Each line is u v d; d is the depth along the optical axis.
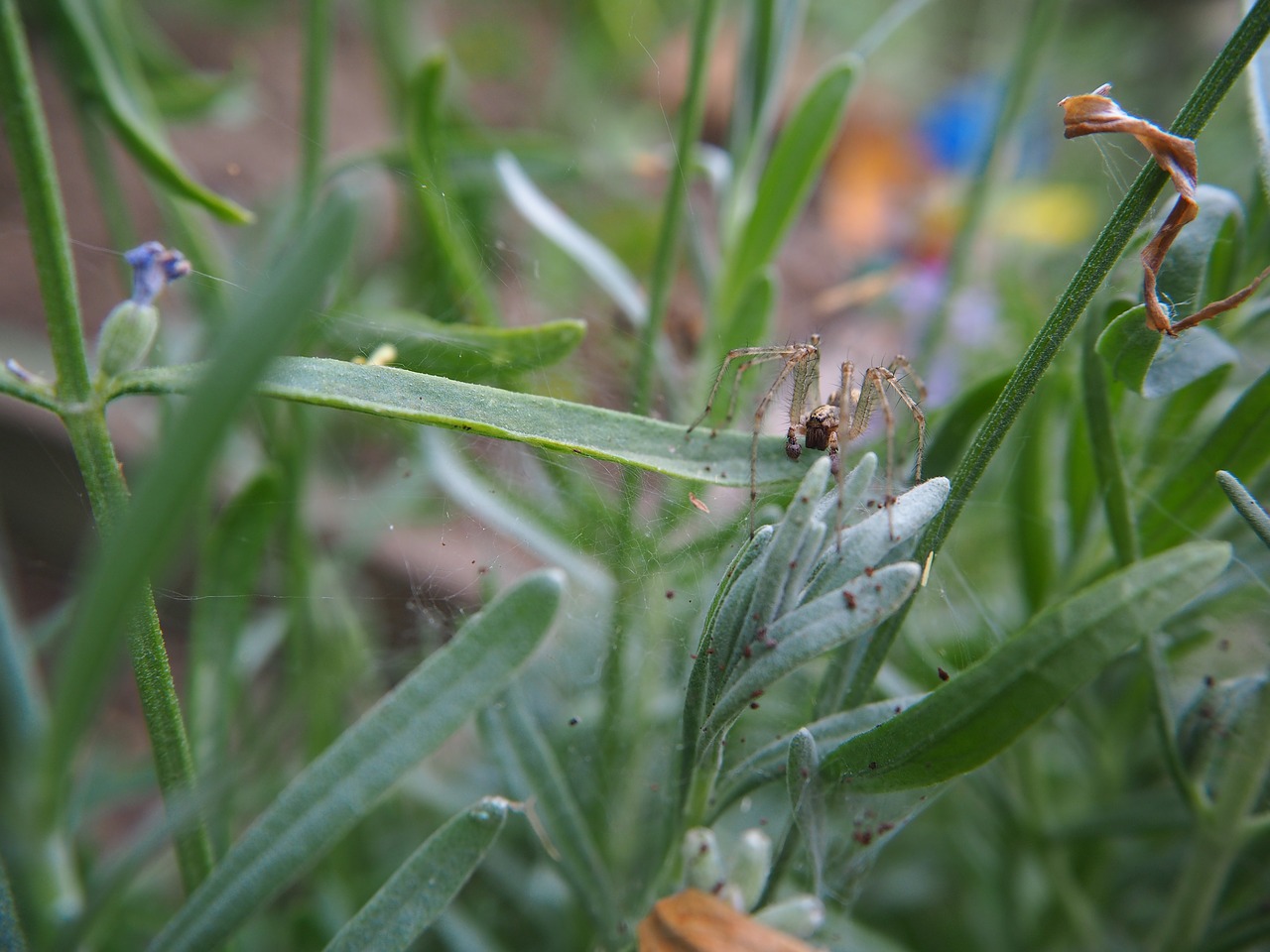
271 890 0.10
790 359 0.15
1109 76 0.36
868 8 0.43
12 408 0.25
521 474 0.17
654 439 0.11
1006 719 0.10
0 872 0.10
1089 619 0.10
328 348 0.15
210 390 0.08
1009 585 0.19
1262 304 0.13
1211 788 0.14
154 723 0.11
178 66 0.21
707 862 0.11
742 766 0.12
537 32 0.44
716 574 0.15
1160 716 0.12
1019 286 0.20
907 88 0.42
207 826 0.13
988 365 0.21
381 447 0.25
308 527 0.19
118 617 0.08
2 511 0.26
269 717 0.16
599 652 0.16
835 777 0.11
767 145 0.38
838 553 0.11
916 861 0.18
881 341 0.26
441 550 0.24
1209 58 0.35
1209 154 0.26
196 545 0.19
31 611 0.25
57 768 0.09
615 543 0.15
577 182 0.25
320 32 0.16
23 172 0.10
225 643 0.14
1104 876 0.17
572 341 0.13
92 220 0.29
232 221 0.14
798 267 0.33
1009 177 0.27
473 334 0.13
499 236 0.22
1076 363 0.14
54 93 0.33
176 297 0.24
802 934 0.11
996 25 0.37
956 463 0.13
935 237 0.27
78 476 0.25
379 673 0.20
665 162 0.19
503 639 0.11
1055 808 0.18
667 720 0.15
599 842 0.15
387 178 0.24
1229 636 0.15
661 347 0.16
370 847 0.18
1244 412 0.12
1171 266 0.12
